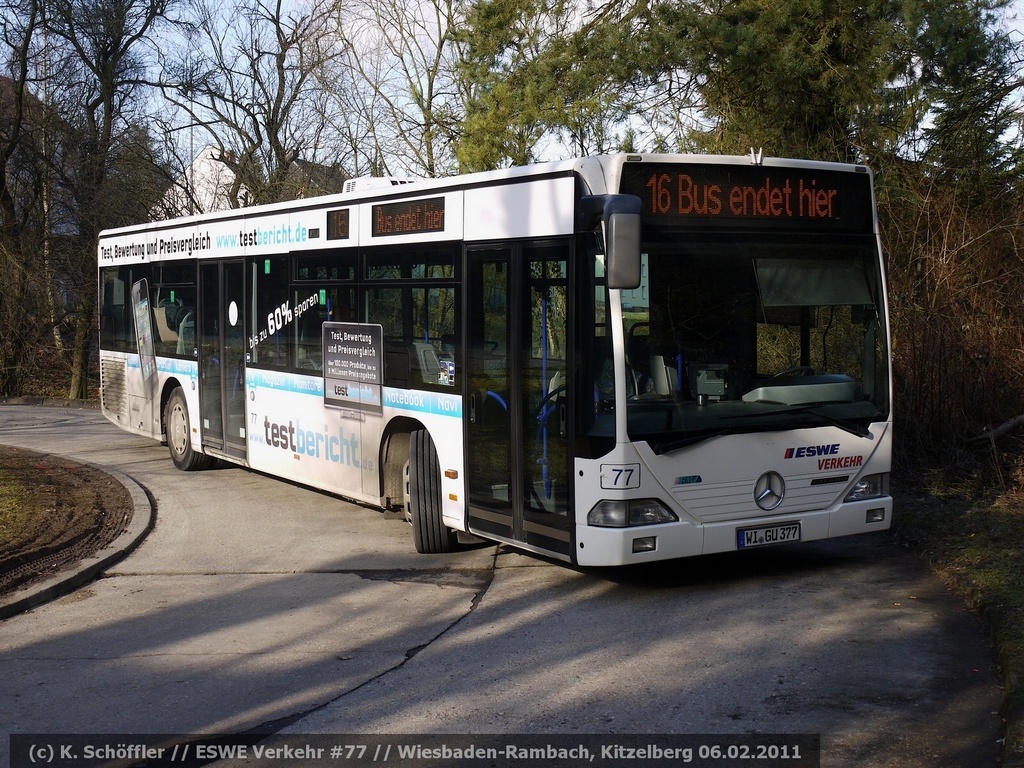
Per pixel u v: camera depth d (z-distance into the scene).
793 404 7.37
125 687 5.89
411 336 8.83
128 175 28.11
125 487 12.16
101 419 21.23
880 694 5.42
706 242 7.12
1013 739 4.56
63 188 27.25
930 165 13.50
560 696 5.54
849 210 7.62
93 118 28.09
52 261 27.05
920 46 13.32
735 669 5.86
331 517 10.65
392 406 9.12
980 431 10.94
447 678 5.89
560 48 16.05
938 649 6.11
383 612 7.29
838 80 13.61
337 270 9.93
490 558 8.75
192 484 12.69
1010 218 12.12
